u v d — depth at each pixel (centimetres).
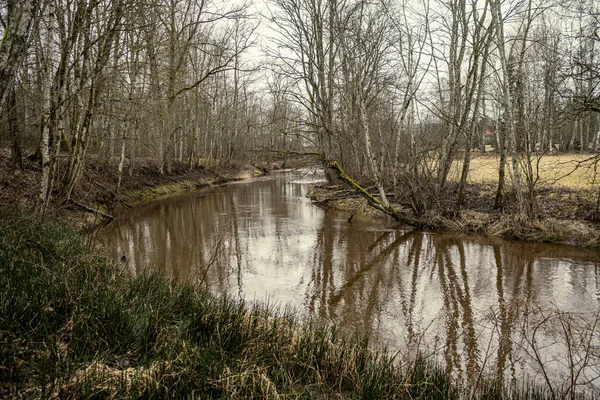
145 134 2362
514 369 539
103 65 1170
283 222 1563
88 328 446
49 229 868
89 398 337
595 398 470
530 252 1116
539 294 811
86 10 1079
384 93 1906
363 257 1092
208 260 1036
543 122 1438
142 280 675
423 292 831
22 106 1353
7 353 368
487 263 1030
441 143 1572
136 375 378
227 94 3756
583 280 886
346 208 1848
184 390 377
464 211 1497
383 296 807
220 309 577
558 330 647
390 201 1758
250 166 4534
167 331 484
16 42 528
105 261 755
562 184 1675
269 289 841
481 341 618
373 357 523
